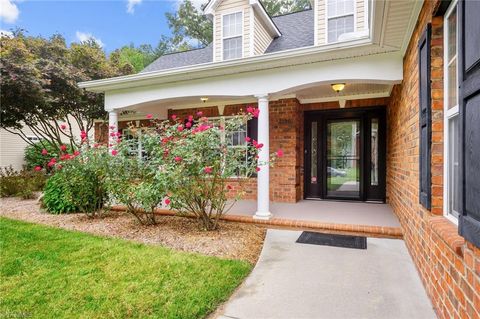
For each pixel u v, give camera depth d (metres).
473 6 1.42
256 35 7.45
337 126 7.29
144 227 4.73
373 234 4.39
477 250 1.47
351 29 6.51
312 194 7.46
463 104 1.56
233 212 5.67
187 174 4.27
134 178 4.86
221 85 5.55
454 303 1.85
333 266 3.26
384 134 6.80
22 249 3.66
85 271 2.99
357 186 7.14
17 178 8.80
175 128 4.63
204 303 2.39
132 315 2.21
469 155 1.49
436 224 2.24
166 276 2.88
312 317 2.26
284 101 6.96
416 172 3.19
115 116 6.82
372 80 4.49
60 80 9.06
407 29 3.55
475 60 1.39
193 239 4.05
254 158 4.65
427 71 2.54
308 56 4.60
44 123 9.69
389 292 2.65
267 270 3.17
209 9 7.70
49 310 2.27
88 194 5.42
